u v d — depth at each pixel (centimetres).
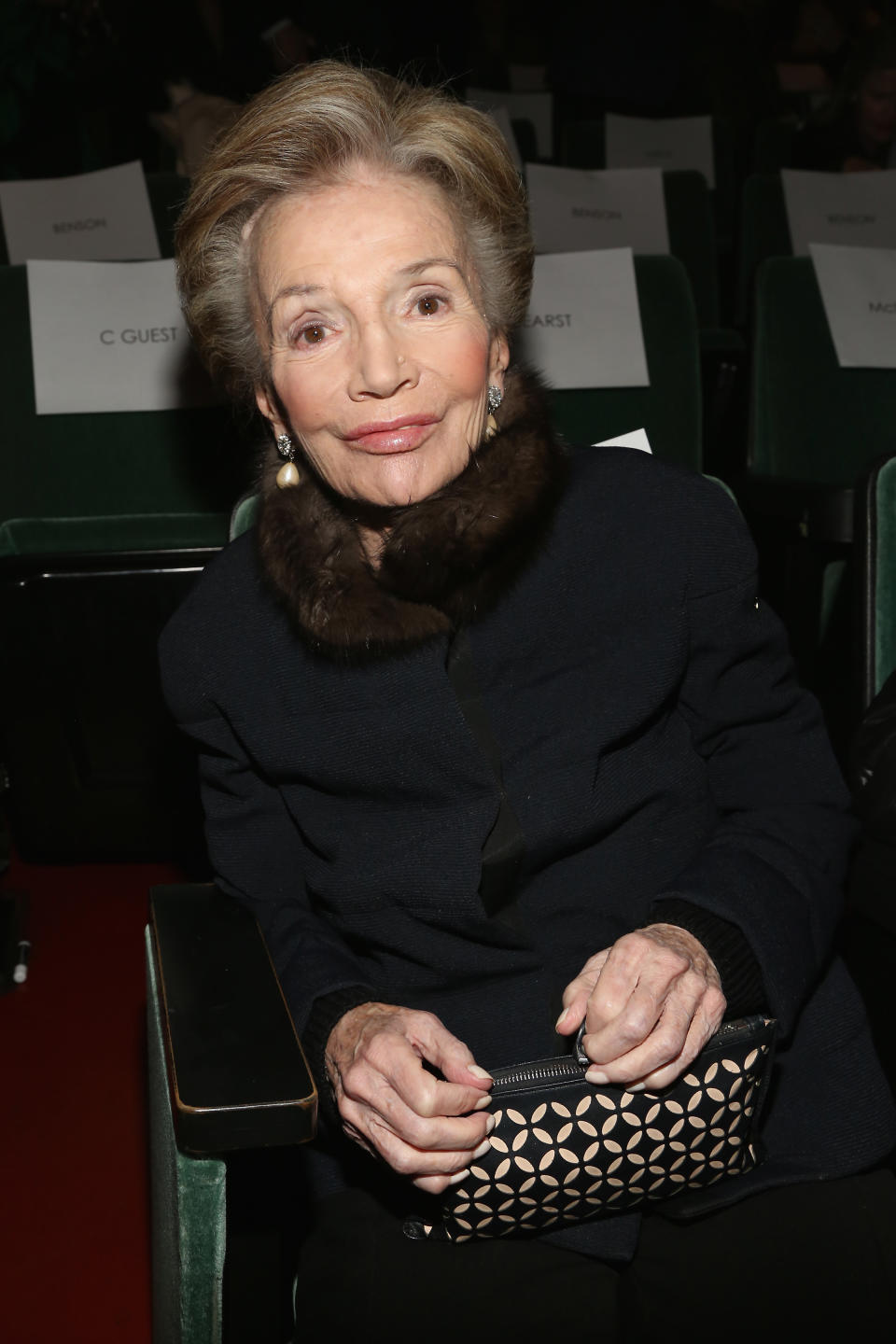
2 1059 200
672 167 486
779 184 372
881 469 154
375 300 107
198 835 221
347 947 118
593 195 340
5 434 220
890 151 418
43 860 226
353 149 109
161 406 220
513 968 113
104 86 404
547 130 551
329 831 118
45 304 218
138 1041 204
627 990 98
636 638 114
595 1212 102
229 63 419
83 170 406
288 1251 115
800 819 117
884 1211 107
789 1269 102
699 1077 100
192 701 120
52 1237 165
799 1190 109
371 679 113
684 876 110
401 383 108
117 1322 152
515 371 121
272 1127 85
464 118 111
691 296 230
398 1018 101
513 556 111
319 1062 102
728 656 117
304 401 111
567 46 541
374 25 518
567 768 112
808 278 248
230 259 116
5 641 198
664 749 118
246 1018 97
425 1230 104
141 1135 184
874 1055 117
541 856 113
